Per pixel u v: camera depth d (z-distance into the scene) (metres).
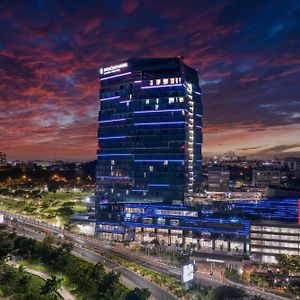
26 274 189.75
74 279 186.00
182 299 173.50
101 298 158.62
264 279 198.50
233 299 162.00
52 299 154.62
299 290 180.75
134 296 156.62
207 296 166.25
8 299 164.75
